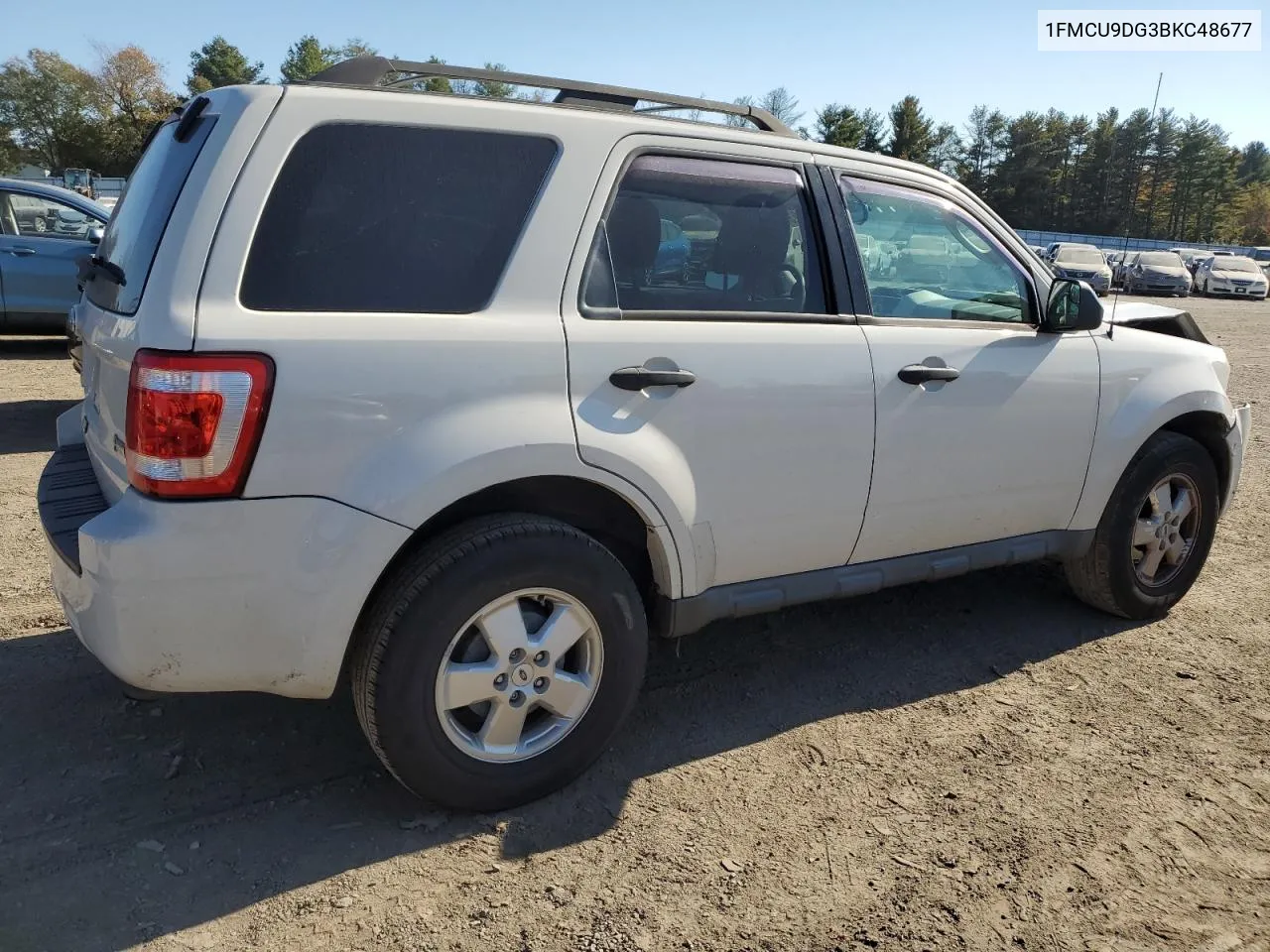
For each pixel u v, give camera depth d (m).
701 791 2.86
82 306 3.14
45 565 4.40
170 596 2.23
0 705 3.18
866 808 2.79
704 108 3.23
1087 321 3.52
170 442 2.19
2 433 6.82
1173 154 87.75
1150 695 3.54
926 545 3.46
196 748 2.99
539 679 2.66
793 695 3.48
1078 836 2.69
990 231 3.63
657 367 2.72
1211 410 4.09
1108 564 3.98
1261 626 4.20
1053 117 86.69
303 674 2.39
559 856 2.54
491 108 2.61
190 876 2.41
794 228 3.11
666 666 3.68
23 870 2.40
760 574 3.10
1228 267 32.62
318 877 2.43
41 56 83.44
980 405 3.39
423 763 2.52
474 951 2.21
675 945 2.24
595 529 2.92
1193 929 2.35
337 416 2.30
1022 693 3.54
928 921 2.35
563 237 2.64
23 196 9.02
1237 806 2.86
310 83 2.44
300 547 2.30
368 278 2.40
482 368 2.46
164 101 83.44
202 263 2.24
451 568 2.45
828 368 3.04
